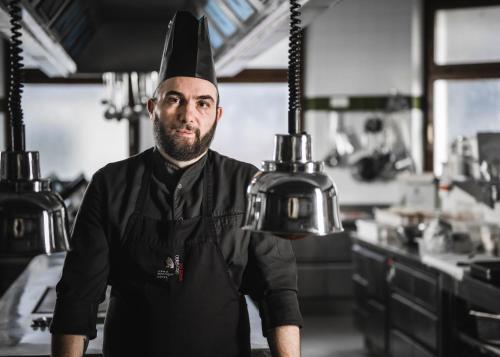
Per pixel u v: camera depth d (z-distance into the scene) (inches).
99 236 80.8
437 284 162.6
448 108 293.0
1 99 278.8
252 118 297.3
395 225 207.0
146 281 80.5
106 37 151.4
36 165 56.8
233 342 82.0
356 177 295.4
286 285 81.9
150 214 81.7
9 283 235.1
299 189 52.7
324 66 292.8
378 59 291.9
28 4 88.3
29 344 96.5
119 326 81.6
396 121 293.0
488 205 174.7
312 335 246.5
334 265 273.1
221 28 125.0
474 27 283.9
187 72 72.3
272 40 115.0
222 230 82.1
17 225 53.6
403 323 185.8
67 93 286.4
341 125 294.5
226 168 85.0
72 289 78.8
